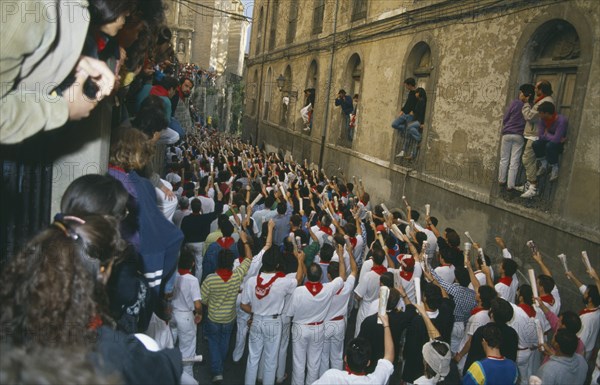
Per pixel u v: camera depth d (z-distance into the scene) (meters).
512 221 8.94
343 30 17.62
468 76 10.40
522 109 8.52
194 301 5.63
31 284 1.33
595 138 7.39
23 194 2.40
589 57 7.51
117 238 1.57
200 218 7.74
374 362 5.05
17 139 1.71
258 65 30.14
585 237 7.30
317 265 5.67
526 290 5.39
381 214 9.37
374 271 6.32
